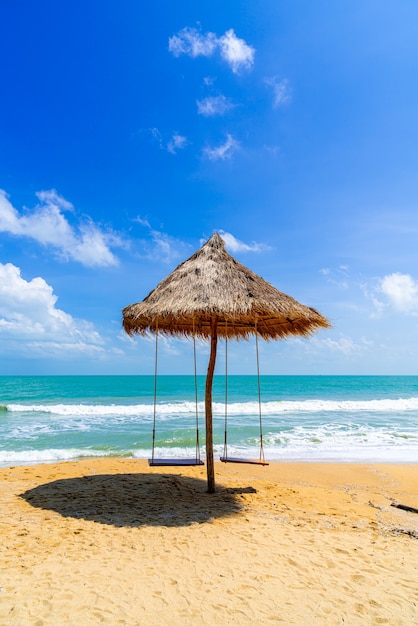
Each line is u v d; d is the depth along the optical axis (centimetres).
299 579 354
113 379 7594
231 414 2108
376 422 1794
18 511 534
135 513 534
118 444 1245
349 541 453
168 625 280
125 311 670
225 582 344
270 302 587
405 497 707
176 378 8381
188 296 587
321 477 845
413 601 322
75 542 424
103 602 305
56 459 1051
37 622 276
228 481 758
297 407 2495
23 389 4384
